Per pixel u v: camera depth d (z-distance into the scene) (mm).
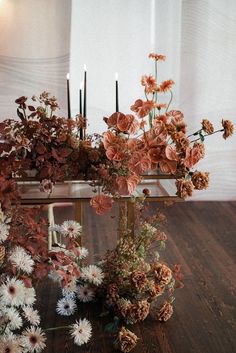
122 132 2082
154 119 2166
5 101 4504
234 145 4801
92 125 4668
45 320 2389
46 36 4414
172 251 3488
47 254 1849
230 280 3002
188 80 4633
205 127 2221
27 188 2160
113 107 4648
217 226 4117
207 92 4668
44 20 4383
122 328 2195
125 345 2141
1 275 1688
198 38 4551
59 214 4375
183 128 2189
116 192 2068
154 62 4594
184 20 4523
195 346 2246
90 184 2131
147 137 2061
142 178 2227
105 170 2043
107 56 4539
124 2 4453
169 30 4535
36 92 4520
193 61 4598
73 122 2182
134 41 4539
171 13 4512
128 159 2021
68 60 4473
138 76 4605
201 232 3949
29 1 4332
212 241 3738
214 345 2260
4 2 4320
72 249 1970
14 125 2172
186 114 4703
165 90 2355
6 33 4375
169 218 4316
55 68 4484
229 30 4543
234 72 4637
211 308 2613
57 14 4387
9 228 1757
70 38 4438
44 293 2656
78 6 4410
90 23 4457
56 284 2750
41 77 4492
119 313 2412
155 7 4488
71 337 2217
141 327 2381
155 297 2457
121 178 2006
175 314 2527
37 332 1752
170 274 2418
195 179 2127
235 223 4215
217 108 4715
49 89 4523
